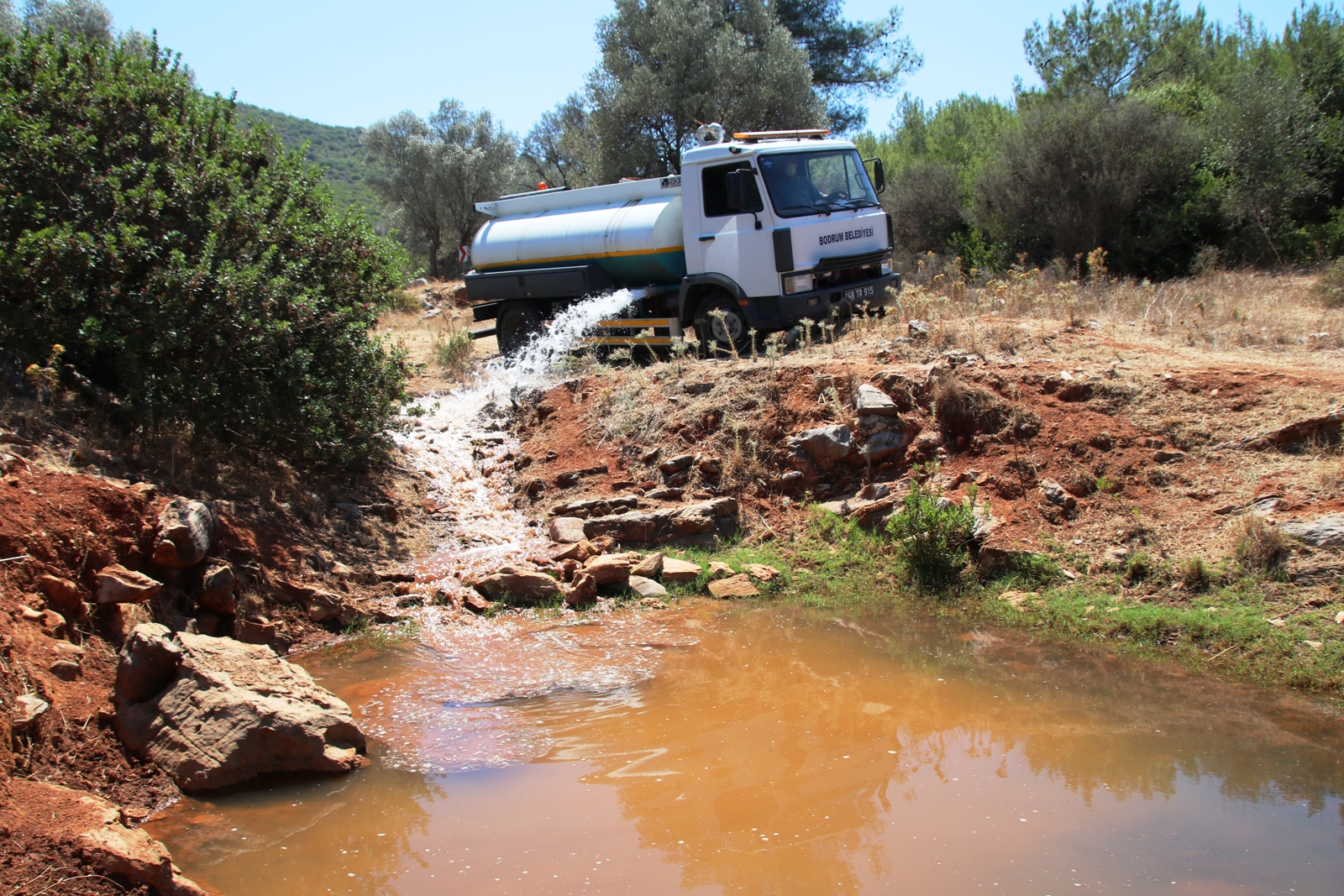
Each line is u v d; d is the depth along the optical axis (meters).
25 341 7.61
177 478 7.54
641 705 5.62
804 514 8.54
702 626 7.01
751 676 6.03
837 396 9.09
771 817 4.31
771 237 10.71
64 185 7.95
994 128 25.11
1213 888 3.67
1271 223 17.27
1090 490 7.78
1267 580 6.48
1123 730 5.11
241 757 4.76
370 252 9.48
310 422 8.40
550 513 8.91
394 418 10.06
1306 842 4.00
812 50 31.77
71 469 6.68
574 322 12.44
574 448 9.80
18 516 5.68
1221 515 7.13
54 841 3.80
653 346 12.30
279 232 8.64
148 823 4.43
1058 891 3.67
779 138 12.09
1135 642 6.29
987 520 7.66
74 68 8.34
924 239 22.48
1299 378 8.08
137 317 7.71
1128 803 4.35
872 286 11.62
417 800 4.59
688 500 8.77
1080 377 8.66
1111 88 23.02
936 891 3.69
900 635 6.68
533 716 5.52
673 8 25.62
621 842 4.14
